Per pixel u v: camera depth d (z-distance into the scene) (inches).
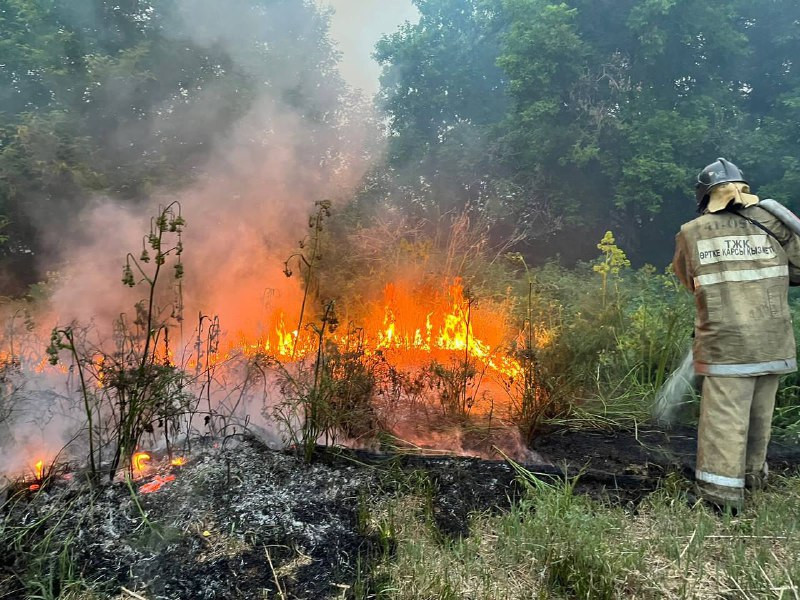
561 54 531.5
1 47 341.1
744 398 120.4
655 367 197.0
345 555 103.6
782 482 133.5
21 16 355.6
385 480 125.0
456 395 167.5
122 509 113.1
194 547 104.3
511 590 95.3
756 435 127.6
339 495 120.2
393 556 103.4
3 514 112.8
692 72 543.2
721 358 121.5
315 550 104.5
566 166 561.9
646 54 506.6
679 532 111.2
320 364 155.5
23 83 360.5
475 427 158.7
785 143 500.1
